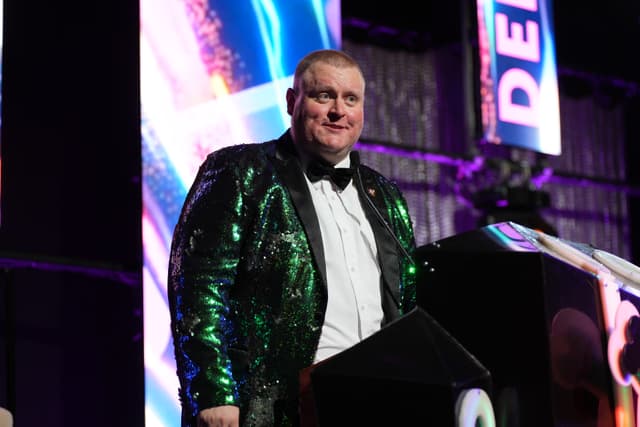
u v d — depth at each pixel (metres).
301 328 2.55
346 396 1.87
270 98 4.84
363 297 2.66
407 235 2.88
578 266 2.19
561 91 7.68
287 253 2.59
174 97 4.57
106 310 4.93
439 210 6.85
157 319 4.37
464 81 6.47
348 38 6.72
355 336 2.62
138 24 4.71
